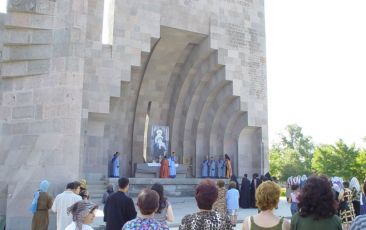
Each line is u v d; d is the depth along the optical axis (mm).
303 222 3752
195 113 26219
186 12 23109
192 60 25484
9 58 13062
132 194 19391
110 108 20047
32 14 13141
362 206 11250
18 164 12547
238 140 24734
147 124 26156
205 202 3996
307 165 68750
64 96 12547
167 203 5867
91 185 17859
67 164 12172
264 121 24719
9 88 13211
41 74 12898
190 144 26141
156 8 21641
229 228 3943
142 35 20922
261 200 3975
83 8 13250
